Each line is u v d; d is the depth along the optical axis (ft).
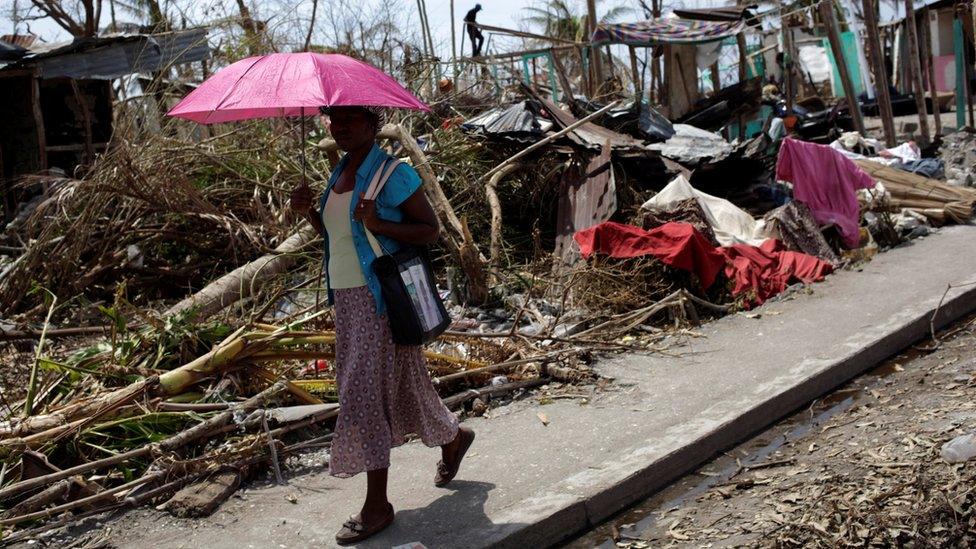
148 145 27.07
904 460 14.03
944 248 27.61
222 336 17.94
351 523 12.17
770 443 15.75
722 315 22.70
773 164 31.42
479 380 18.17
